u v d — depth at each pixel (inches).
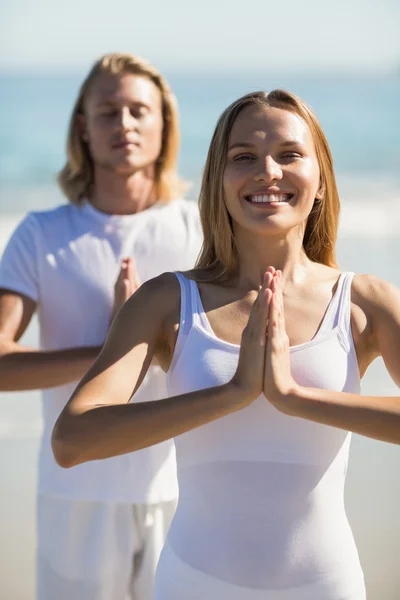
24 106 2375.7
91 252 205.5
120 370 143.6
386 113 2135.8
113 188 209.6
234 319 147.3
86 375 144.6
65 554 196.2
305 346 143.7
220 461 142.3
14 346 198.1
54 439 138.9
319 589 140.4
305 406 134.8
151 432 134.3
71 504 195.8
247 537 140.8
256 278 151.3
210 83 3238.2
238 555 140.1
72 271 204.1
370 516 305.3
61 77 3339.1
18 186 1443.2
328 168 155.2
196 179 1391.5
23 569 273.3
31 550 287.1
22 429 404.8
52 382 192.4
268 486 141.5
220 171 149.9
